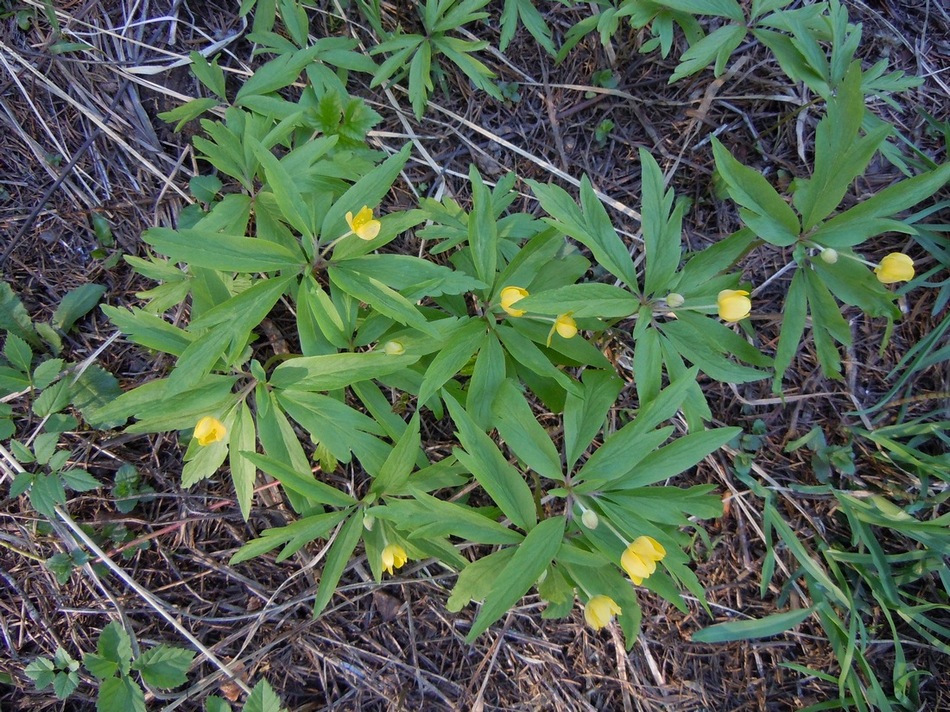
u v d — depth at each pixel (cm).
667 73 40
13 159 35
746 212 28
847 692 37
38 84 36
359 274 28
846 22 34
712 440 28
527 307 27
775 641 38
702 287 29
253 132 32
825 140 27
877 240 39
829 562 37
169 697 34
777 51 34
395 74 38
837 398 39
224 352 28
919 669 37
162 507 35
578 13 40
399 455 28
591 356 30
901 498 38
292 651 36
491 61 40
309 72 35
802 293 29
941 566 36
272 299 28
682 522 28
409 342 30
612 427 38
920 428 37
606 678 37
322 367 28
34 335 34
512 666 37
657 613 38
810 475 39
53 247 35
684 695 37
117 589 34
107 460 35
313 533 28
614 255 28
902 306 39
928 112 40
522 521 28
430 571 36
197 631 35
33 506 32
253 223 36
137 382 35
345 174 32
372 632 36
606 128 40
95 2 36
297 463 29
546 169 39
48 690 34
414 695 36
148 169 36
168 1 37
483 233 30
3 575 34
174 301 32
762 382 39
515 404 28
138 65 36
